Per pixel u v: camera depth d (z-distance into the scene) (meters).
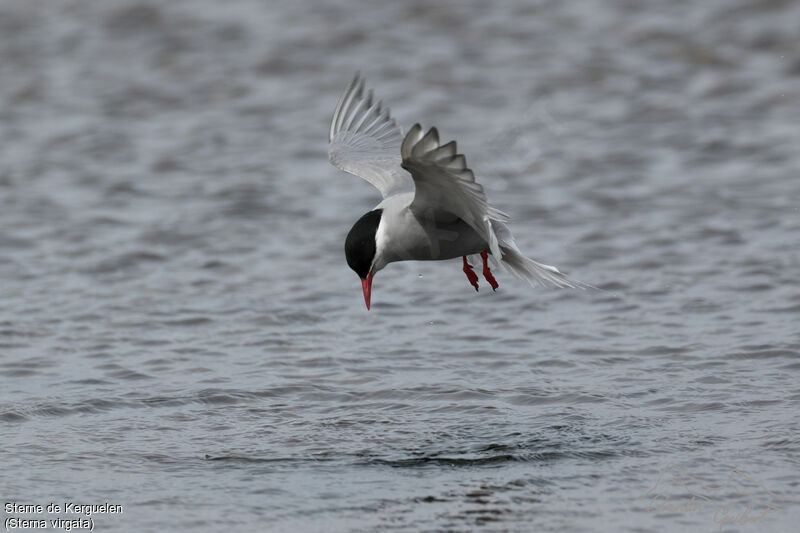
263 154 20.66
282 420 11.34
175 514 9.30
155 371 12.68
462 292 15.08
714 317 13.84
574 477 9.90
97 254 16.47
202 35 25.97
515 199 18.41
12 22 26.89
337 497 9.59
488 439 10.77
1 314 14.32
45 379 12.44
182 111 22.66
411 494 9.62
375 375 12.49
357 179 19.64
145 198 18.72
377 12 26.89
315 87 23.48
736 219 17.17
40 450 10.62
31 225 17.48
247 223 17.66
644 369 12.43
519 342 13.38
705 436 10.64
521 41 25.30
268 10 27.27
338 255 16.50
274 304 14.72
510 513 9.23
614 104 22.31
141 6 27.61
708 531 8.88
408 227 9.73
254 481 9.93
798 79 23.03
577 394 11.80
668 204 17.94
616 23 26.05
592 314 14.17
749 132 20.83
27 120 22.20
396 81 23.47
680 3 26.88
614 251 16.20
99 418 11.42
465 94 22.81
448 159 8.52
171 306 14.66
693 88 22.94
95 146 21.02
